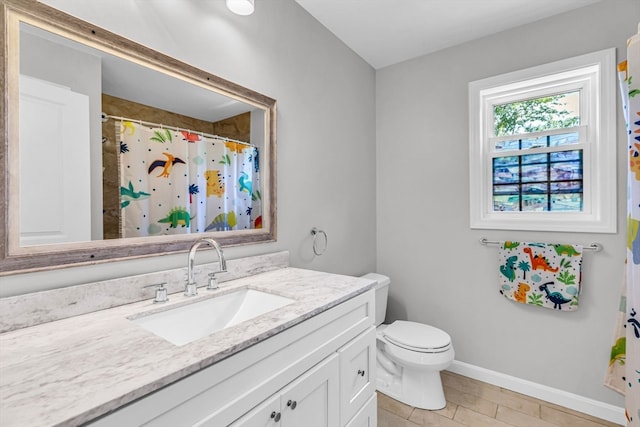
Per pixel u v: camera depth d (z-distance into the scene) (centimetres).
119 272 101
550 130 191
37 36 85
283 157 166
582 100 182
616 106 165
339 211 210
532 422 165
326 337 103
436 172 226
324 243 196
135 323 87
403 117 241
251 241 147
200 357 64
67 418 45
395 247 246
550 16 184
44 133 86
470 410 175
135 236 106
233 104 139
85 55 94
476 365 210
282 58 164
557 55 182
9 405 48
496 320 203
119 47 100
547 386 185
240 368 73
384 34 204
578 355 176
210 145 130
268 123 155
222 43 134
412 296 238
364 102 238
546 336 186
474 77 210
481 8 178
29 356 64
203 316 109
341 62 211
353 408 116
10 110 80
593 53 171
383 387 193
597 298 171
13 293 80
